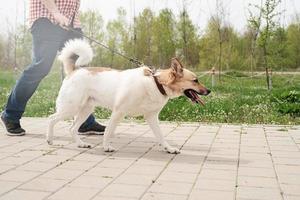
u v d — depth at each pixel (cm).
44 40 340
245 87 984
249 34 1587
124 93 289
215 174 245
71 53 310
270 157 286
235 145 323
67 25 336
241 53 1703
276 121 457
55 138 341
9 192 209
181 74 285
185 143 330
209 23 1427
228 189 217
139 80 288
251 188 220
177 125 411
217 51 1655
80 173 244
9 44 1470
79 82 304
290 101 629
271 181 232
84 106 313
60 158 278
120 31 1578
